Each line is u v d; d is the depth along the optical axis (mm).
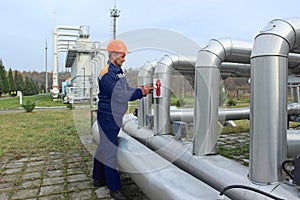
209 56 2494
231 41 2619
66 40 24922
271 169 1731
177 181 1871
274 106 1729
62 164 3791
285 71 1774
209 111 2455
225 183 1933
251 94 1836
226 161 2271
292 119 5684
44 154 4348
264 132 1743
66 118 9508
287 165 2318
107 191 2822
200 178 2209
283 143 1765
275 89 1730
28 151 4555
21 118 9609
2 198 2697
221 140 5406
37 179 3207
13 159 4082
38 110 13422
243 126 7016
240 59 2730
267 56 1738
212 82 2477
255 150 1790
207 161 2289
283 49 1763
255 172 1788
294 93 6340
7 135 6047
